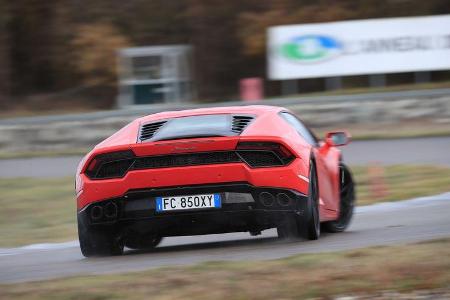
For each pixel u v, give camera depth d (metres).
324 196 29.20
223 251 26.09
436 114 95.62
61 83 158.25
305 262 20.44
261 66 149.88
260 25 144.75
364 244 25.42
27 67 163.38
